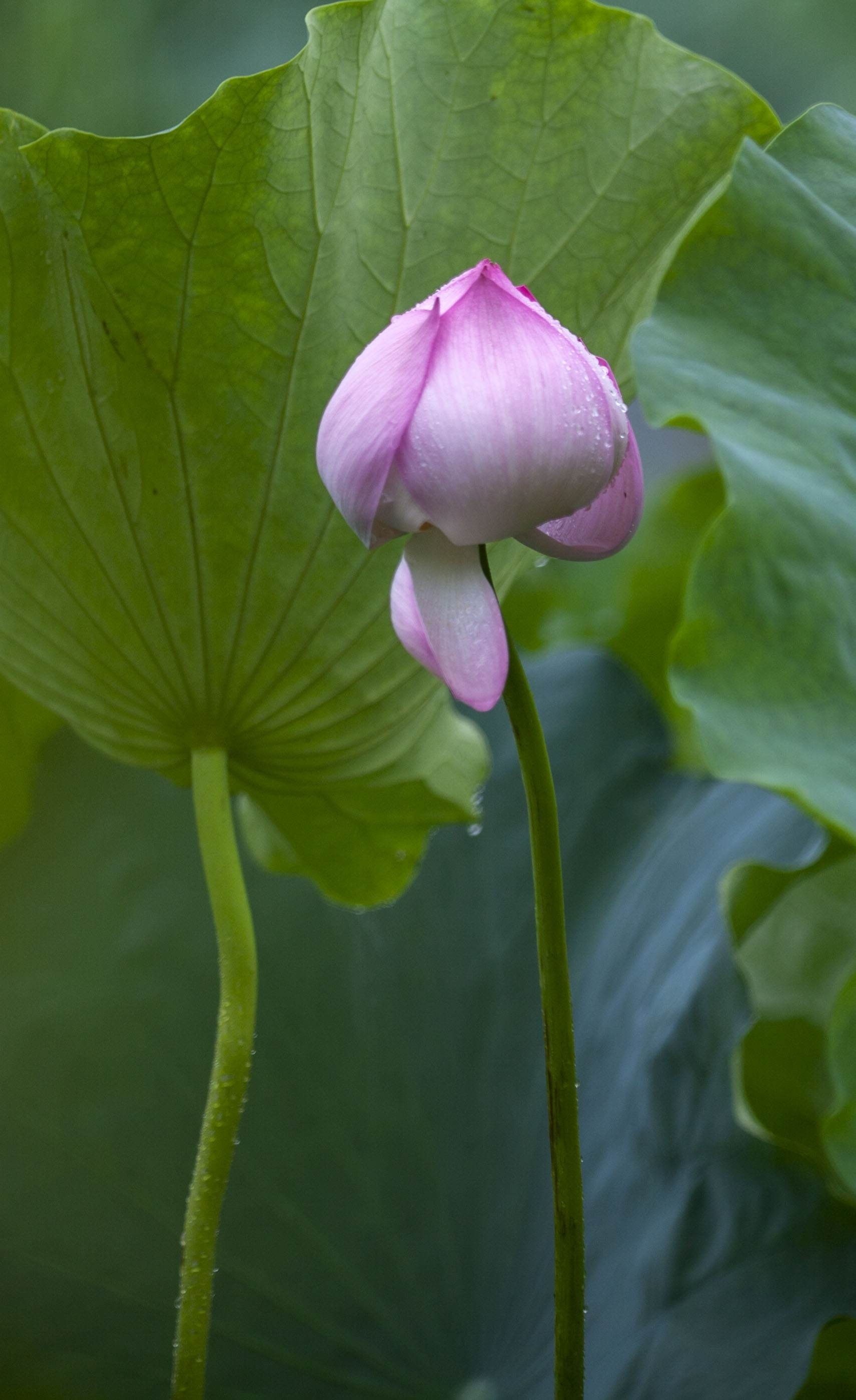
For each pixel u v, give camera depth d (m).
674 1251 1.71
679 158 1.57
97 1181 1.80
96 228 1.51
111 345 1.54
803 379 1.48
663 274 1.50
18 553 1.57
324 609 1.58
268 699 1.60
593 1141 1.82
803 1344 1.63
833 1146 1.43
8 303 1.52
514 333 1.39
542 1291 1.75
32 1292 1.75
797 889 1.70
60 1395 1.72
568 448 1.38
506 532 1.40
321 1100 1.89
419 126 1.54
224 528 1.57
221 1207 1.52
